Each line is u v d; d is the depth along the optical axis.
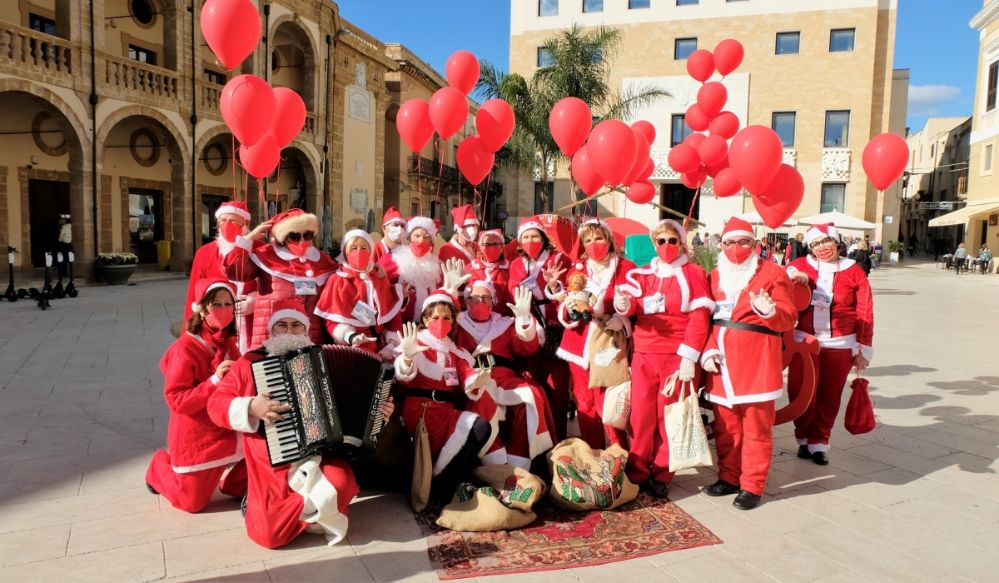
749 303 4.25
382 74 27.73
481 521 3.76
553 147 17.41
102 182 18.78
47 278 13.56
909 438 5.75
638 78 31.25
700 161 6.15
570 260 5.63
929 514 4.17
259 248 4.77
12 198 16.77
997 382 7.90
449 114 5.60
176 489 3.90
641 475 4.47
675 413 4.33
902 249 41.12
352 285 4.48
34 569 3.26
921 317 13.99
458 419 4.18
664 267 4.52
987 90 29.02
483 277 5.39
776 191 4.64
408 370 4.11
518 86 17.00
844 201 29.95
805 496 4.45
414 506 4.05
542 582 3.24
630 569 3.40
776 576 3.36
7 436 5.25
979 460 5.20
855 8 29.14
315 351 3.61
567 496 4.04
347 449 3.59
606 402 4.58
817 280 5.18
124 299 14.02
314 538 3.70
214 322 3.96
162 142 19.53
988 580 3.36
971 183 30.48
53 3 17.16
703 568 3.42
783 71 30.02
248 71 20.34
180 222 19.02
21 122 16.77
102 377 7.23
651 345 4.47
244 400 3.50
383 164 28.33
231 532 3.74
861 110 29.33
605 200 31.75
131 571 3.27
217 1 4.34
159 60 19.98
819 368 5.14
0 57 13.95
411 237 5.11
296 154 22.91
